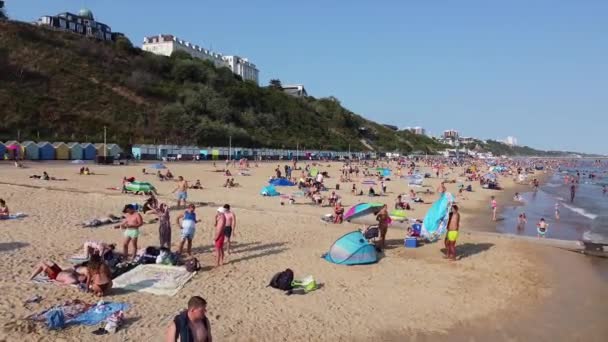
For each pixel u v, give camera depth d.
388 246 16.95
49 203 20.55
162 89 98.00
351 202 30.95
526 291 12.62
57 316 8.12
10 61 80.69
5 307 8.75
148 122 83.94
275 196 30.67
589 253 17.66
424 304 11.00
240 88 121.56
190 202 24.78
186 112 93.25
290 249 15.29
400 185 46.50
